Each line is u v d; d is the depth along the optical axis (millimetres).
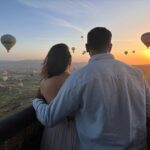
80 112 1514
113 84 1499
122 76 1534
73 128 1887
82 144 1539
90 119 1483
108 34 1615
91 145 1493
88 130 1485
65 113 1509
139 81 1601
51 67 2021
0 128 1647
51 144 1953
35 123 2244
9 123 1745
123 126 1489
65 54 2041
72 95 1475
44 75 2066
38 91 2053
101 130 1453
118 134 1478
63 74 2033
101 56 1577
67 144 1902
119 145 1476
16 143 1951
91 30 1646
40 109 1628
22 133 2033
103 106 1462
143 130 1578
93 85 1472
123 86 1519
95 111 1475
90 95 1468
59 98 1512
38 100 1757
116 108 1486
